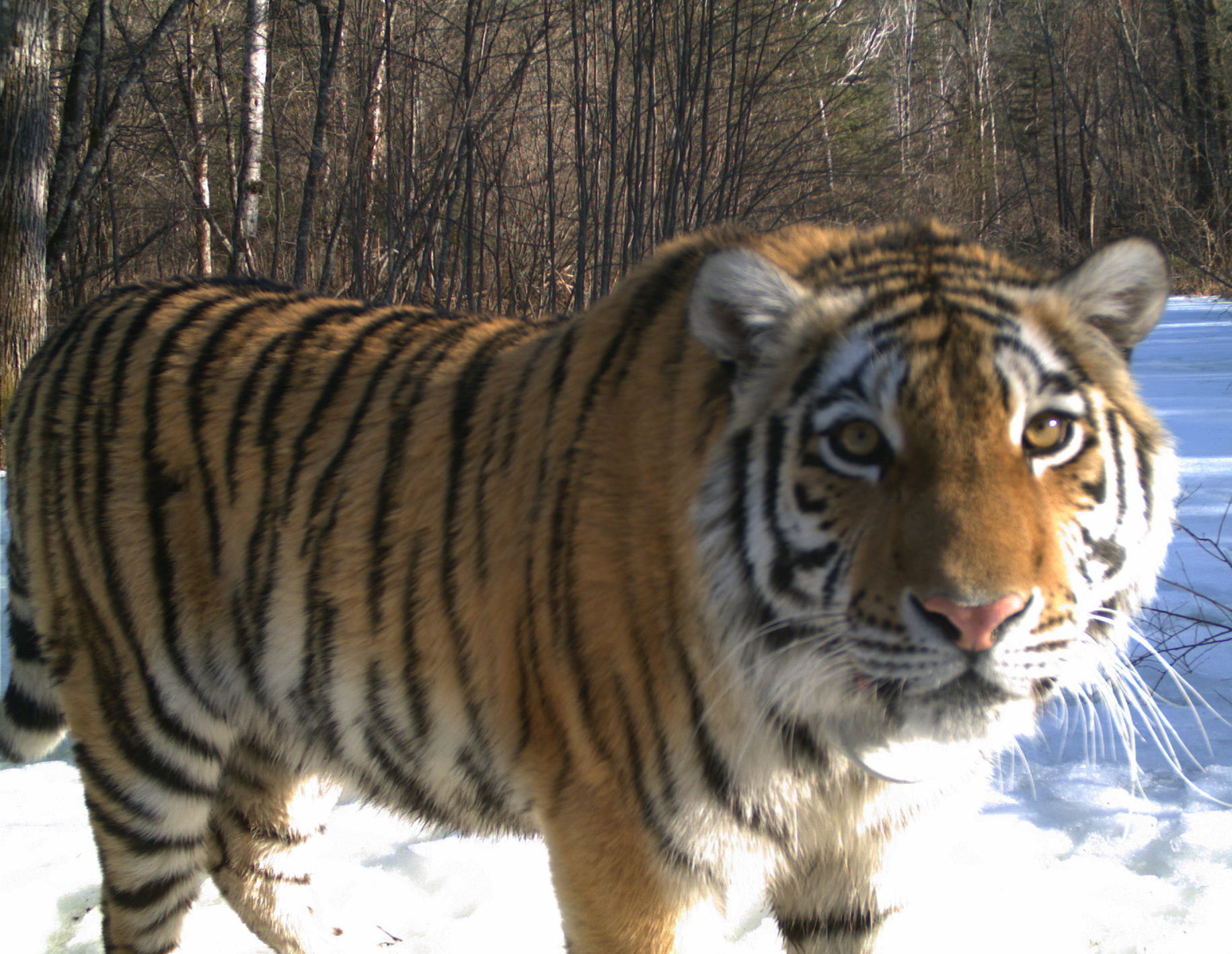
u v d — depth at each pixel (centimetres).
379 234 1178
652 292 239
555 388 242
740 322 207
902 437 195
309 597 266
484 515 245
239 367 288
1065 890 313
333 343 287
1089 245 2453
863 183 1185
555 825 231
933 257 216
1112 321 214
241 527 276
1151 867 328
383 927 319
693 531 211
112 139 1236
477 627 243
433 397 265
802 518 201
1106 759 397
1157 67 2539
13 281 959
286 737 282
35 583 309
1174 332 1812
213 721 290
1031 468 197
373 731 265
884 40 2338
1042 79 3192
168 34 1305
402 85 1042
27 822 375
